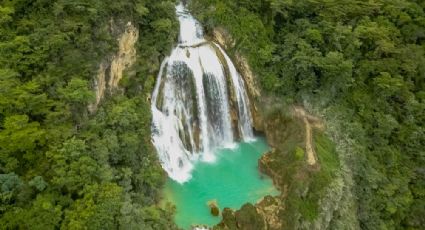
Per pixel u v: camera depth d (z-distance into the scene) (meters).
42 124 26.97
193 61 37.78
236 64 40.19
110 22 31.94
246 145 38.69
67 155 25.78
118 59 32.56
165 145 34.38
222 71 38.53
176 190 32.44
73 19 30.58
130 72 33.69
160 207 30.02
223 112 38.66
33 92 27.61
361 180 36.34
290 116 37.56
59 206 24.02
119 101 31.75
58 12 30.34
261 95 39.38
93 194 25.06
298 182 31.30
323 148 34.78
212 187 33.03
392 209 36.78
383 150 39.12
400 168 39.81
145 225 25.83
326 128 36.75
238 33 39.94
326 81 39.50
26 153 25.41
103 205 24.70
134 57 34.38
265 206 30.50
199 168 35.28
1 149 24.86
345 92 40.12
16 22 30.83
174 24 37.62
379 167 38.03
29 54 29.19
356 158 36.06
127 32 33.22
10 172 24.48
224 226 28.95
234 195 32.25
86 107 29.27
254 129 40.22
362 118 39.66
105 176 26.30
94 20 30.70
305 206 30.62
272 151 36.12
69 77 28.84
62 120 27.25
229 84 38.91
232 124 39.25
